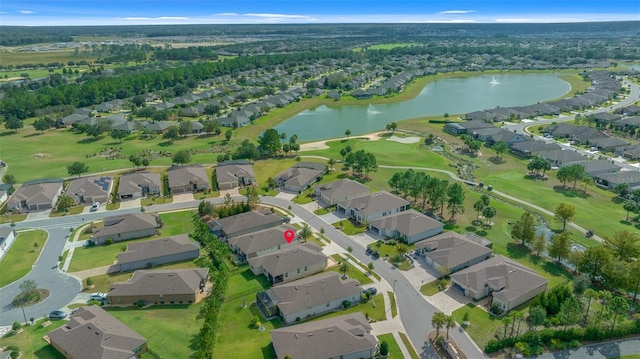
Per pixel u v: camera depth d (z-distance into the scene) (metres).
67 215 145.25
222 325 91.50
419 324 91.62
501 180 171.38
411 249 121.12
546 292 95.44
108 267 113.56
